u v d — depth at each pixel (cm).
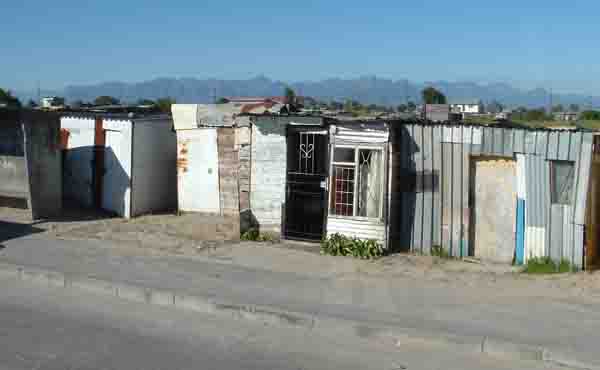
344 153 1202
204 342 728
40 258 1073
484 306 846
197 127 1552
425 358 695
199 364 655
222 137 1532
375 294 902
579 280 977
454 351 718
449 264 1105
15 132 1477
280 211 1273
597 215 1072
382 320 779
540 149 1080
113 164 1527
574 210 1054
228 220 1486
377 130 1167
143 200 1550
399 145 1191
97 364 648
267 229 1286
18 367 637
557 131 1063
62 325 778
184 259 1101
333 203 1215
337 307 832
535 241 1095
